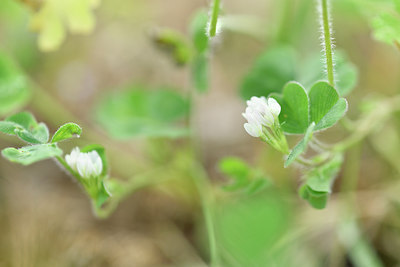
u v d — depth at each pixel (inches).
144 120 12.2
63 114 13.8
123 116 12.3
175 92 12.3
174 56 11.9
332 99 9.4
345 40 14.6
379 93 13.9
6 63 12.1
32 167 13.2
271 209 11.0
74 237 11.6
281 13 12.8
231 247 11.0
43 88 15.6
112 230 12.4
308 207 12.2
